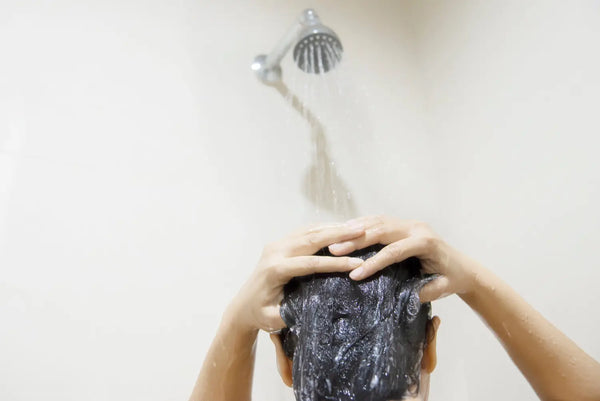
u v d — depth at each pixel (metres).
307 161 0.98
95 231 0.78
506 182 0.92
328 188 0.98
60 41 0.86
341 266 0.51
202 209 0.87
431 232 0.57
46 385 0.69
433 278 0.54
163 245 0.82
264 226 0.91
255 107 0.97
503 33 0.97
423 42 1.20
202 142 0.91
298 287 0.54
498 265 0.92
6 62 0.81
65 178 0.79
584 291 0.75
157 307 0.79
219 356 0.62
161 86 0.91
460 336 0.98
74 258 0.76
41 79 0.82
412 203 1.05
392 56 1.17
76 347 0.72
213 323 0.82
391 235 0.56
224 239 0.87
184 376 0.78
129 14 0.93
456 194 1.04
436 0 1.18
